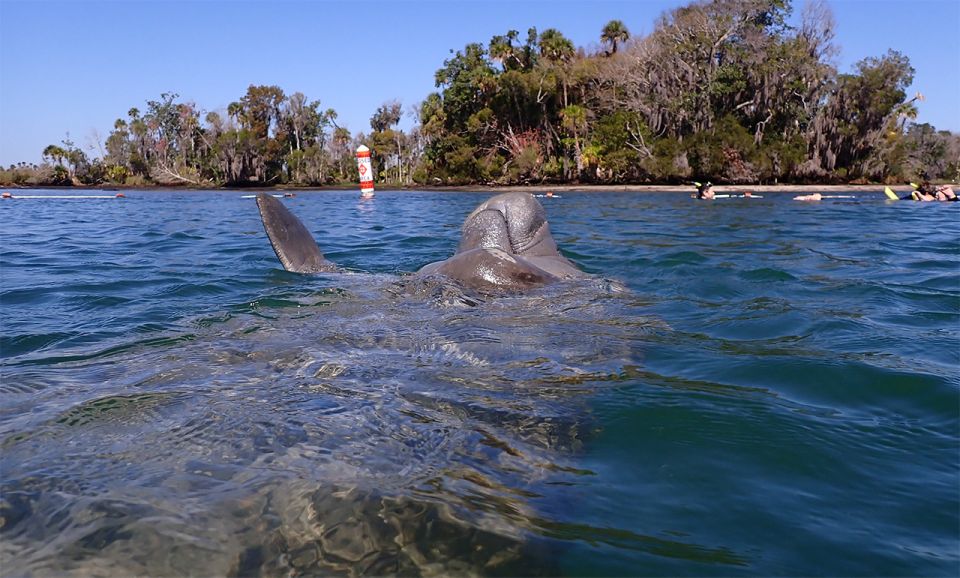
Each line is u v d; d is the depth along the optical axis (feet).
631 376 12.32
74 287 21.99
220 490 7.55
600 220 55.06
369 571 6.36
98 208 82.38
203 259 29.14
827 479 8.55
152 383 11.19
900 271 25.49
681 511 7.72
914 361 13.35
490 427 9.80
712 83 160.66
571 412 10.53
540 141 183.83
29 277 24.16
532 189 151.33
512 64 186.70
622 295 19.36
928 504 7.92
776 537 7.21
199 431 9.13
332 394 10.68
